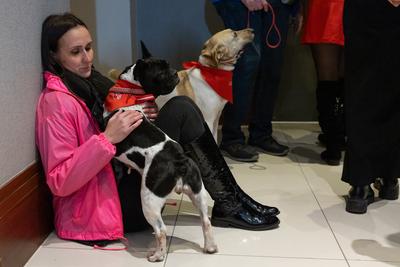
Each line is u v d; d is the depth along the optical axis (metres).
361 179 2.14
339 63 2.88
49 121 1.74
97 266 1.72
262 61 2.92
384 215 2.15
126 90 1.81
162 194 1.65
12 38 1.60
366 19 2.00
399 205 2.26
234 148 2.92
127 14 3.03
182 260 1.76
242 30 2.56
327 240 1.92
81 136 1.78
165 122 1.86
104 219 1.83
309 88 3.53
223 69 2.53
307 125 3.60
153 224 1.70
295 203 2.29
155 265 1.72
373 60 2.03
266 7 2.72
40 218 1.86
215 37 2.50
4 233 1.55
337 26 2.67
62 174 1.71
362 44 2.02
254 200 2.12
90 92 1.85
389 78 2.04
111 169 1.84
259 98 3.01
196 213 2.18
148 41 3.45
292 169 2.76
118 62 3.10
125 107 1.78
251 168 2.78
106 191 1.84
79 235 1.87
